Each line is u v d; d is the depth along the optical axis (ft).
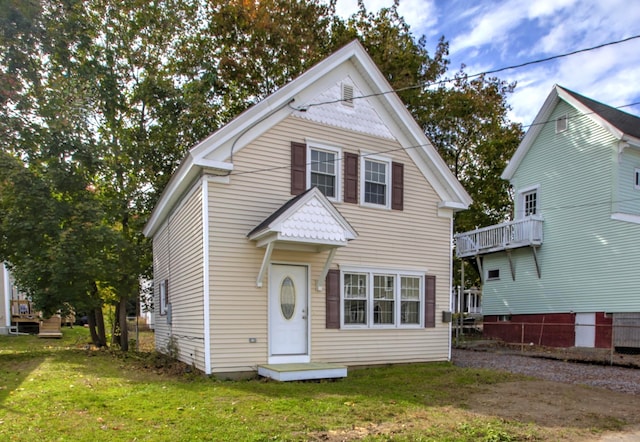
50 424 17.48
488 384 29.09
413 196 39.40
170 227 42.27
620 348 52.01
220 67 67.87
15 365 35.42
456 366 37.96
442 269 40.37
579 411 22.22
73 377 28.76
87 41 47.24
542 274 63.16
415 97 72.95
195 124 61.31
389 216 37.81
